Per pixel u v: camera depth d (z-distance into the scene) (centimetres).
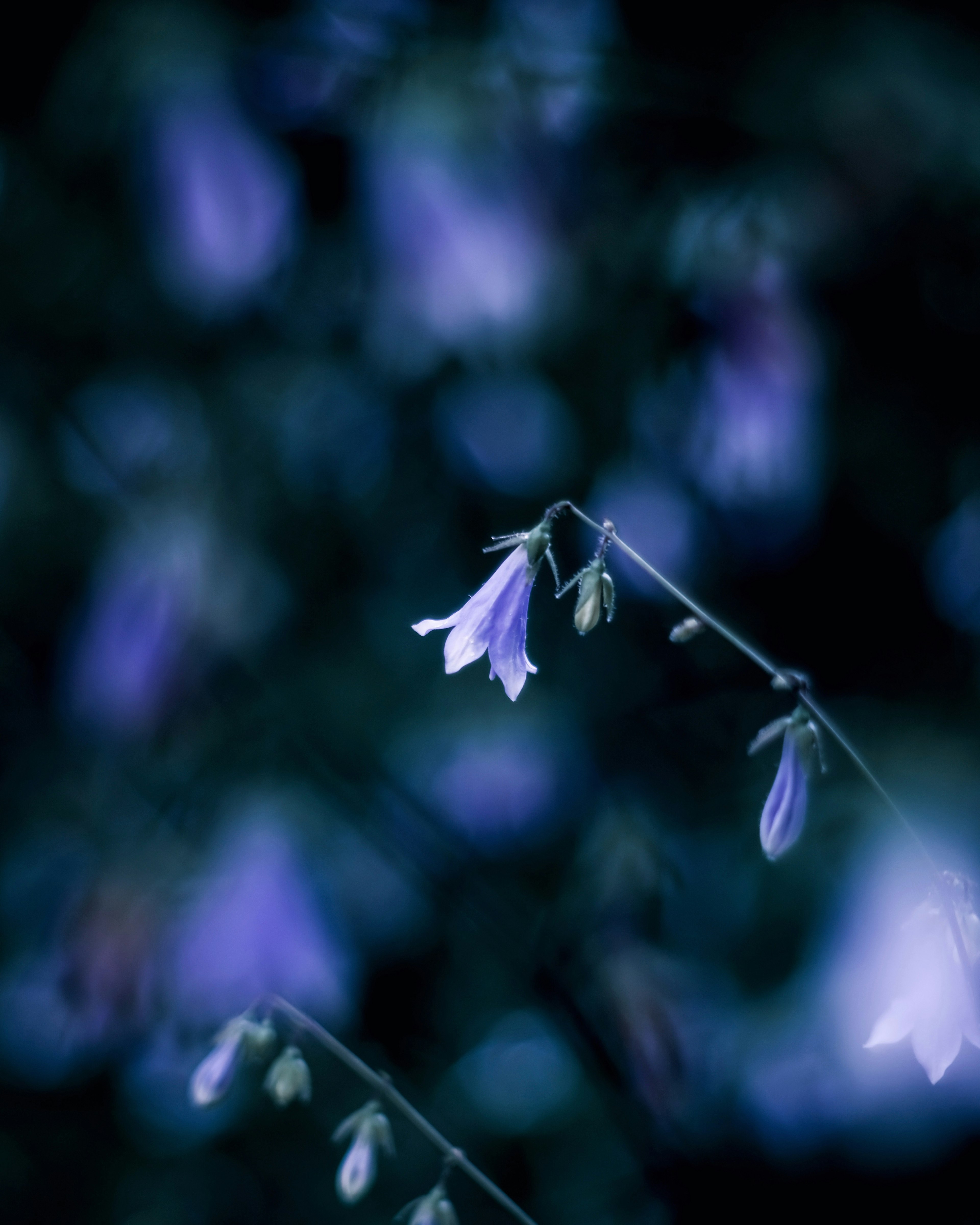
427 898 71
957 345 67
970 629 70
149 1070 72
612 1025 65
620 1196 69
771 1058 64
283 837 69
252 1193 73
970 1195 63
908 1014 51
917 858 63
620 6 69
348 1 68
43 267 73
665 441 70
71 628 73
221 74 66
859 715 70
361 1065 54
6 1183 72
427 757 73
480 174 66
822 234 65
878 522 70
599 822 70
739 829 70
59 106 66
